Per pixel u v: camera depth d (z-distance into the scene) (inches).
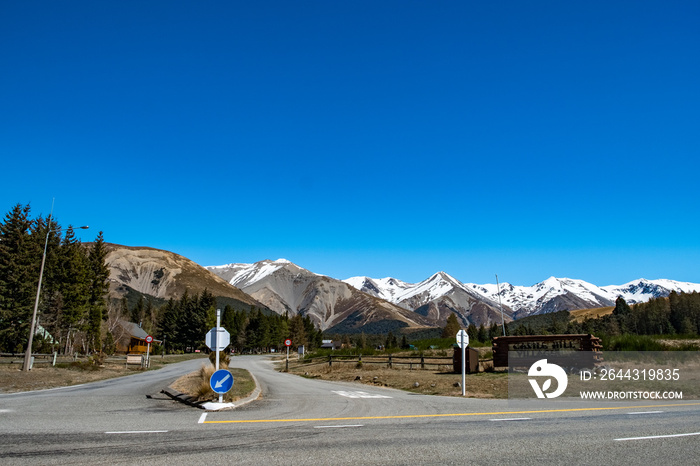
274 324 5649.6
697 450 309.6
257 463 271.4
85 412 504.7
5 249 1860.2
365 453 299.4
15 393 768.3
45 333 2374.5
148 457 284.5
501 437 356.8
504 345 1058.1
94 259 2436.0
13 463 268.7
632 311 6633.9
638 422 430.0
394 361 1475.1
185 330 4571.9
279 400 656.4
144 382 1029.2
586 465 271.0
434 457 289.3
